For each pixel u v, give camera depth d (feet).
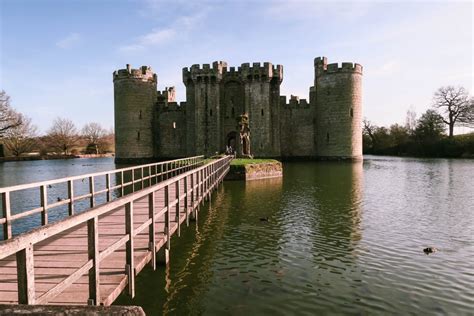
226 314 23.44
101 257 16.75
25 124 231.09
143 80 183.21
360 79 173.68
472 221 48.19
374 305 24.52
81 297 16.57
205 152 177.58
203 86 177.06
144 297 25.62
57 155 268.00
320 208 56.90
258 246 37.73
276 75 178.19
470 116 234.17
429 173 114.62
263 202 61.98
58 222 12.82
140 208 37.11
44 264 19.83
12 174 132.05
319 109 179.22
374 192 73.46
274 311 23.79
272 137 180.86
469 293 26.25
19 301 11.18
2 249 9.74
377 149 277.64
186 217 39.42
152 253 24.41
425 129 246.27
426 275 29.58
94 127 350.64
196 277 29.37
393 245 37.70
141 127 183.42
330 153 175.22
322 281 28.63
